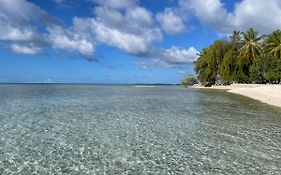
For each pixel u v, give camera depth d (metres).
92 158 11.52
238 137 15.12
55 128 17.39
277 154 12.11
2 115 22.81
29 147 13.02
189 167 10.58
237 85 78.94
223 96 47.56
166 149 12.86
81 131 16.53
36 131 16.45
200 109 27.52
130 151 12.52
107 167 10.52
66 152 12.30
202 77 95.88
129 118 21.50
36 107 29.14
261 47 79.56
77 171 10.10
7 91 69.06
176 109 27.53
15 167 10.44
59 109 27.38
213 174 9.91
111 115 23.11
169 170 10.27
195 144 13.71
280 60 69.62
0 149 12.63
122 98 44.06
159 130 16.89
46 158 11.48
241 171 10.19
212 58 89.31
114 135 15.52
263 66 74.31
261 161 11.23
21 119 20.78
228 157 11.72
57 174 9.81
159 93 61.12
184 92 64.62
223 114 23.75
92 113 24.36
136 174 9.89
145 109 27.53
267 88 53.53
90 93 61.75
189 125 18.55
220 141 14.28
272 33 74.44
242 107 29.28
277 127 17.88
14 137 14.88
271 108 28.22
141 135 15.54
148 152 12.38
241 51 81.25
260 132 16.36
